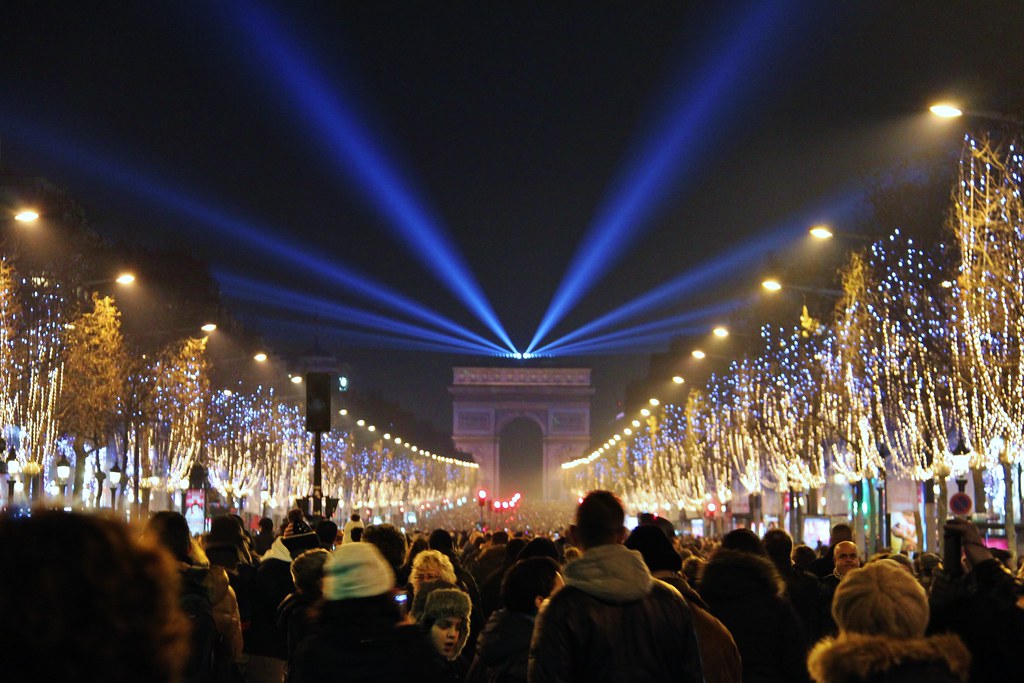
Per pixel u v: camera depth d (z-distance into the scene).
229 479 117.56
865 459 75.88
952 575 12.56
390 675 11.41
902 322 63.50
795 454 94.62
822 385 83.94
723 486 132.12
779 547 22.78
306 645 11.51
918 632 10.30
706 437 138.75
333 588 11.67
